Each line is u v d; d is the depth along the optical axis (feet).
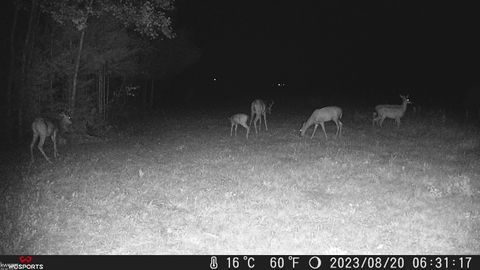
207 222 30.09
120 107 86.99
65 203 33.35
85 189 36.78
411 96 127.75
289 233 28.32
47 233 27.91
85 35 65.82
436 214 31.24
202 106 123.03
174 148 55.83
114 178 40.65
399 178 39.99
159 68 106.52
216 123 81.20
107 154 51.96
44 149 55.01
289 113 94.53
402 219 30.37
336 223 29.84
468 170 42.39
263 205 33.24
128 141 62.39
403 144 56.34
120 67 75.72
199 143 59.41
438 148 53.52
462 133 62.23
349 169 43.37
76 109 63.98
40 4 55.93
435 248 26.53
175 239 27.66
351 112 89.71
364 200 34.37
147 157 50.44
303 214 31.45
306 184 38.52
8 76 62.03
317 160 46.96
